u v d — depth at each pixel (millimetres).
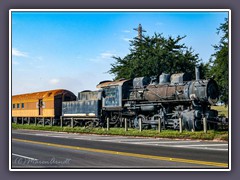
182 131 21625
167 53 38406
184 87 24156
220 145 16031
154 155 12961
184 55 39031
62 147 16359
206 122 20891
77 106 34062
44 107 38562
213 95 23344
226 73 28906
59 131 31188
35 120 39531
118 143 17938
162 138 21031
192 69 38000
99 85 32156
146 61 37812
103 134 25828
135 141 19000
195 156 12516
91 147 16109
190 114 22625
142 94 27266
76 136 24141
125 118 26469
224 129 22578
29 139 21328
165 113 25172
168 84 25531
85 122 33688
